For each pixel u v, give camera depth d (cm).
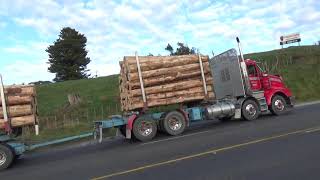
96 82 4972
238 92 2239
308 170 978
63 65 8844
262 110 2231
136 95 1975
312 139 1347
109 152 1605
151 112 2022
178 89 2045
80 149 1872
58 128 2680
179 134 1939
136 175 1096
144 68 1994
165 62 2030
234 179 958
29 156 1862
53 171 1323
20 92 1659
